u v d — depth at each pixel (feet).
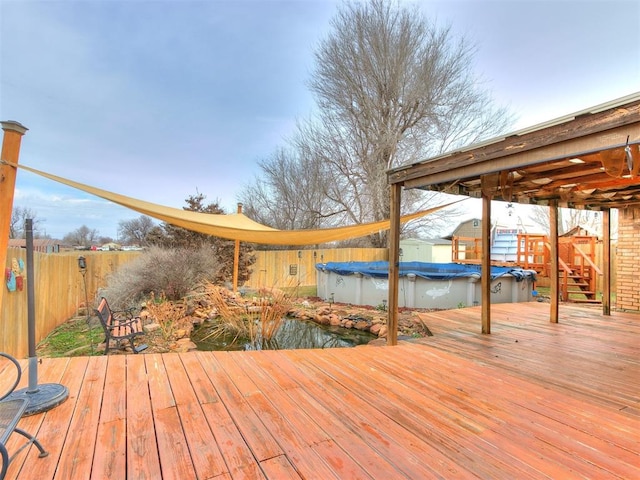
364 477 5.43
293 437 6.56
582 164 12.24
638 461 5.98
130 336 16.34
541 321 19.07
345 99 48.93
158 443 6.31
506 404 8.22
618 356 12.50
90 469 5.56
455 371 10.52
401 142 47.67
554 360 11.94
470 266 37.73
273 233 21.18
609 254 20.94
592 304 26.91
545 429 7.06
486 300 16.08
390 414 7.56
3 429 4.95
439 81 45.62
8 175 7.40
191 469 5.59
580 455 6.14
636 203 19.53
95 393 8.36
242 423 7.05
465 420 7.36
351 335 22.82
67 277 24.12
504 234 43.04
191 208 39.19
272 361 11.04
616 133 7.75
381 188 48.44
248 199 62.08
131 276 27.84
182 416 7.31
